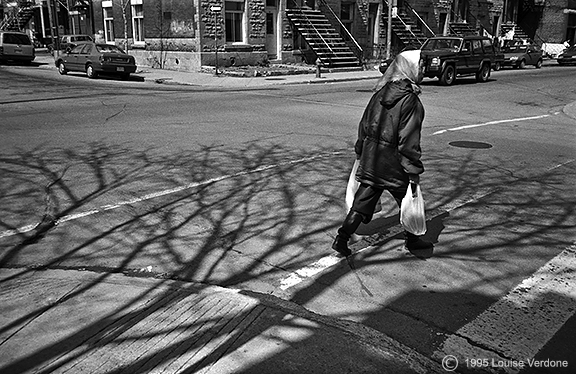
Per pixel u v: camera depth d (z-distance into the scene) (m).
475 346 3.39
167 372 3.06
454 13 37.50
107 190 6.60
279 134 10.41
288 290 4.10
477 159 8.62
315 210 5.95
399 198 4.60
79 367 3.11
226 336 3.43
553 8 46.28
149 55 27.94
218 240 5.09
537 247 4.99
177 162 8.00
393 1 32.59
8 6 44.12
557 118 13.86
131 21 29.14
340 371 3.09
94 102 14.57
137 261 4.62
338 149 9.06
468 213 5.94
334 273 4.41
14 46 28.19
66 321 3.60
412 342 3.42
